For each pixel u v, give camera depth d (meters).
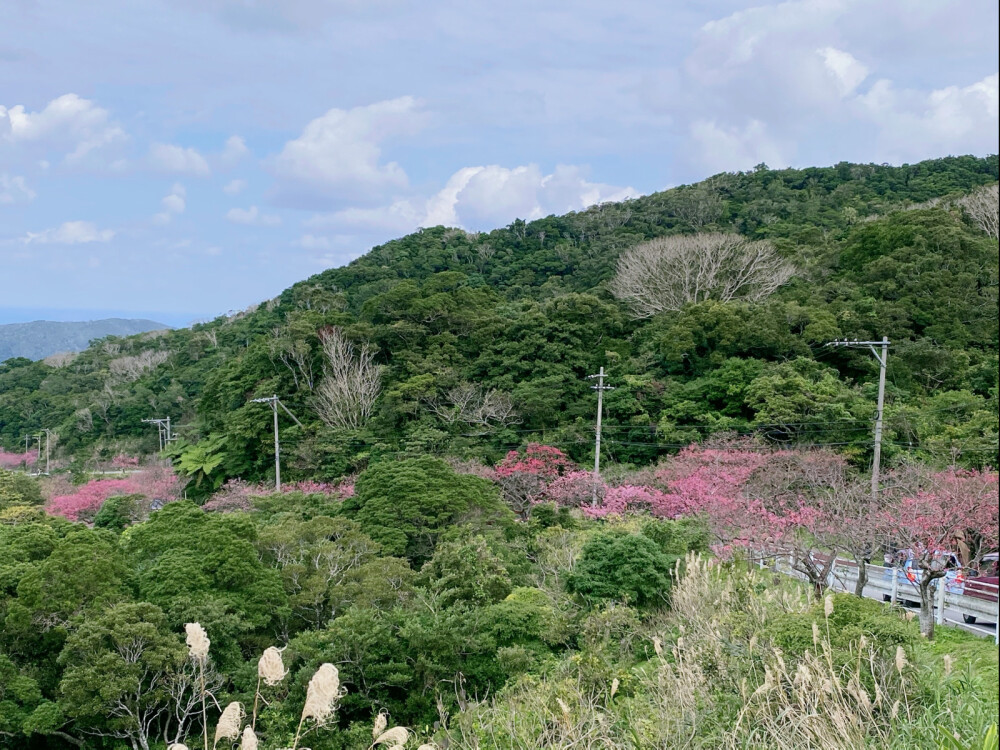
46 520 21.53
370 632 13.80
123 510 32.97
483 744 8.90
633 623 13.71
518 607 15.32
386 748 4.85
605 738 6.78
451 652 13.77
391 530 22.50
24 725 12.83
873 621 8.06
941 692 6.66
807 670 6.05
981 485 13.79
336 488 34.03
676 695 7.37
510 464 31.44
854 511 14.59
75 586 14.97
